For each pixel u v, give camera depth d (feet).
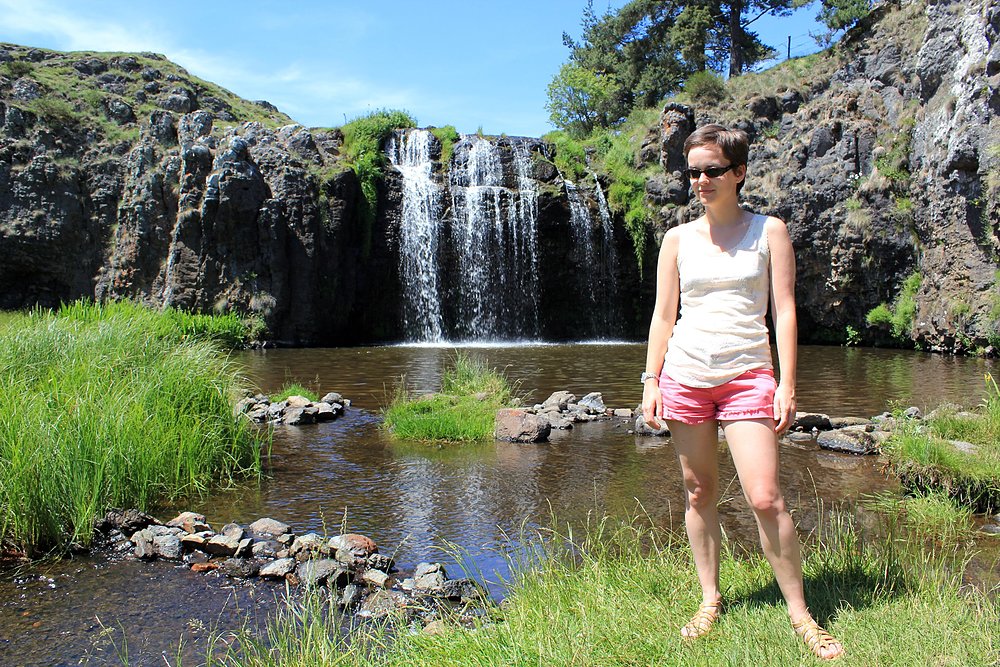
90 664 11.46
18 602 13.97
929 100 75.25
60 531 16.87
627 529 17.34
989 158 63.98
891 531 14.84
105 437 19.44
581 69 158.81
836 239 81.61
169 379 24.80
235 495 21.03
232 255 82.02
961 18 71.00
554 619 10.62
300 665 10.57
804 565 12.45
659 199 95.20
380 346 83.97
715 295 10.28
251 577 15.17
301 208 84.17
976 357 65.46
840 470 23.00
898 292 78.43
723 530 17.01
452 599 13.70
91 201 84.99
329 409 33.53
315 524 18.38
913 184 76.33
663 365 11.02
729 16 139.23
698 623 10.19
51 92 88.63
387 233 91.76
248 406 34.42
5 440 17.88
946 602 10.64
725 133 10.28
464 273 93.61
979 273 67.10
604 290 98.99
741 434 9.91
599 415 33.65
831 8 91.09
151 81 95.14
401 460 25.12
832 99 85.76
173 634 12.51
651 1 144.36
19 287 83.82
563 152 101.19
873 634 9.43
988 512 18.04
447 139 97.60
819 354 69.51
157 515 19.24
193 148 82.28
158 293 82.07
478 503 20.01
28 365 24.71
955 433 22.35
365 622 12.74
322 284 86.28
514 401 35.81
